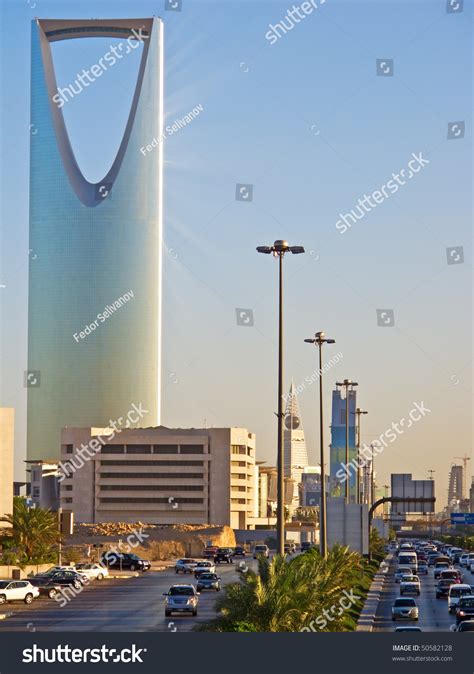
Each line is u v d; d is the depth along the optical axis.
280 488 58.06
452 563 166.62
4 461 138.00
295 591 50.31
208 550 178.00
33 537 130.50
